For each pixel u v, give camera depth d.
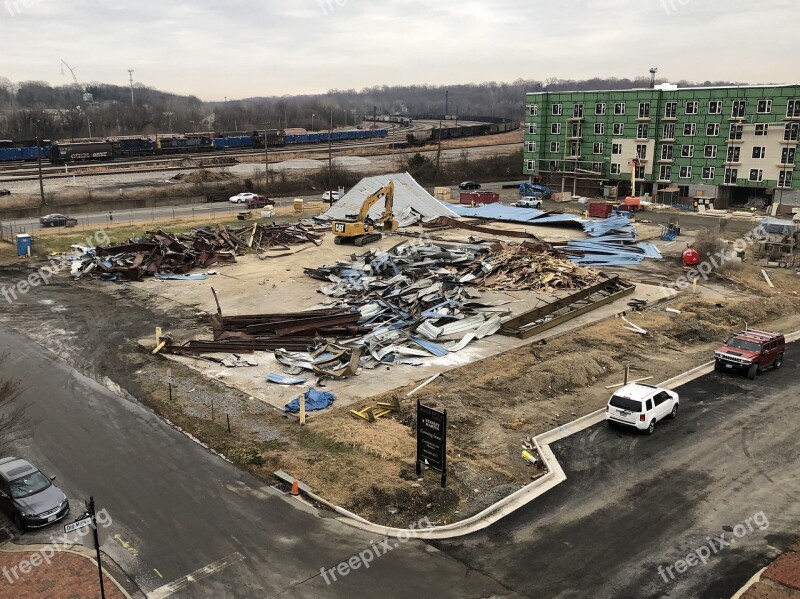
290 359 32.19
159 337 34.50
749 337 32.47
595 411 27.64
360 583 16.97
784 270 53.53
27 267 52.75
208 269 52.12
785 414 27.33
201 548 18.38
